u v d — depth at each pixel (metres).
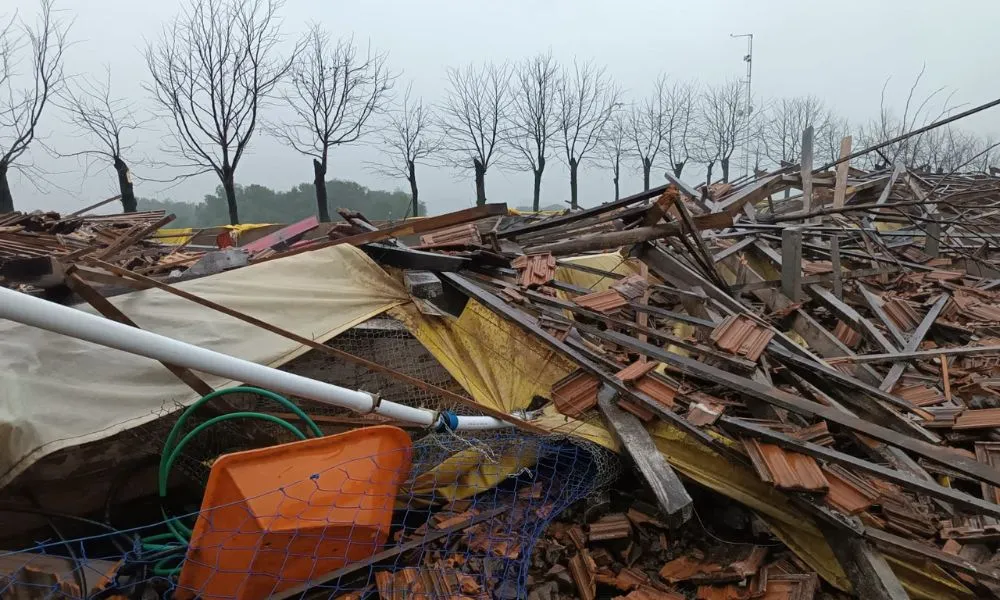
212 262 4.88
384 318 4.78
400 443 3.14
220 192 20.88
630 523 3.75
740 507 3.81
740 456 3.62
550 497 3.94
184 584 2.63
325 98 15.84
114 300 3.86
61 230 6.56
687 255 6.83
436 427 3.49
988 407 4.62
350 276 4.79
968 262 8.34
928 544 3.33
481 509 3.80
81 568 2.66
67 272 3.54
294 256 4.67
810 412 3.72
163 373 3.67
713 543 3.66
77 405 3.35
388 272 5.10
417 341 4.84
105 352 3.55
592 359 4.48
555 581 3.39
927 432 4.07
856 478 3.43
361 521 2.92
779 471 3.33
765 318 5.82
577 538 3.67
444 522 3.64
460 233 6.32
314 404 4.21
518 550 3.41
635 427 3.92
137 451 3.66
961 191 10.46
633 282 5.53
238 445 3.88
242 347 4.05
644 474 3.52
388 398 4.57
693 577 3.31
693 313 5.51
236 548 2.58
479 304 4.99
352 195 23.28
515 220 9.77
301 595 2.80
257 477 2.62
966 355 5.16
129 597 2.68
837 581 3.33
